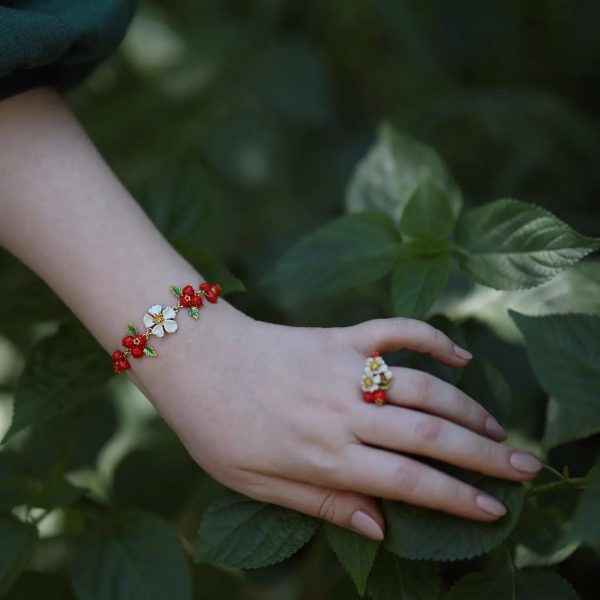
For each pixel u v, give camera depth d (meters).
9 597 0.74
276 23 1.12
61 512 0.80
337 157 1.04
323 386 0.63
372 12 1.12
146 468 0.79
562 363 0.65
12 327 0.86
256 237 0.98
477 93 1.01
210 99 1.04
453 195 0.75
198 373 0.64
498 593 0.64
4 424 0.87
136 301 0.65
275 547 0.64
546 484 0.65
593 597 0.77
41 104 0.68
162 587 0.69
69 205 0.67
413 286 0.68
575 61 1.05
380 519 0.63
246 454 0.63
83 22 0.69
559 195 0.93
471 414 0.63
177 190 0.76
